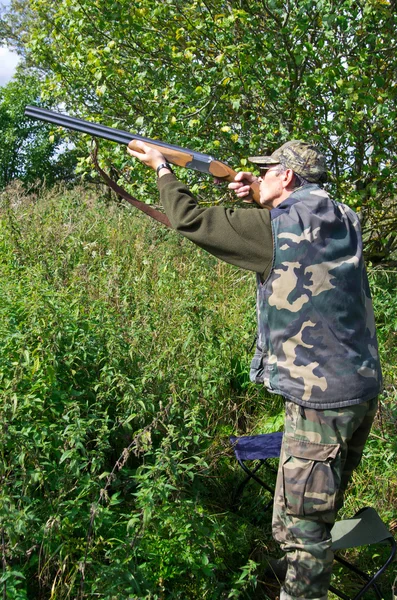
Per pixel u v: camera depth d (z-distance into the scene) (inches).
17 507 92.7
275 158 97.7
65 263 181.2
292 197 93.4
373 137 214.2
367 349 90.6
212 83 199.8
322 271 88.2
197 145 208.4
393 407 147.3
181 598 97.2
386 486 134.2
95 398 116.3
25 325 120.1
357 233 93.2
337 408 86.9
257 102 216.4
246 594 103.3
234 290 224.7
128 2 203.8
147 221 281.7
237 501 126.8
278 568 107.5
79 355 120.2
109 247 236.5
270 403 162.1
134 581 87.2
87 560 88.9
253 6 199.5
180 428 120.0
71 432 97.0
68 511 92.7
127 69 216.8
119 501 95.5
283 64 199.5
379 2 189.6
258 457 116.4
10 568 86.9
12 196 272.7
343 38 207.8
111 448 110.9
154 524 101.7
